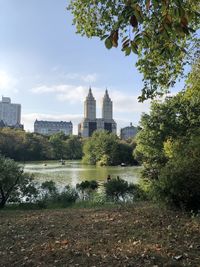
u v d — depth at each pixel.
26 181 17.06
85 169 86.62
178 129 43.94
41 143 147.12
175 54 5.54
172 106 44.22
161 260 6.30
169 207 10.77
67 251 7.02
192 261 6.25
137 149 47.78
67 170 81.75
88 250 7.07
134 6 4.27
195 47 13.16
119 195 19.28
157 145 43.28
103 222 9.89
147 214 10.59
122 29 6.53
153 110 45.94
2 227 9.84
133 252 6.80
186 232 8.13
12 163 16.61
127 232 8.49
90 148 121.56
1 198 15.99
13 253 7.11
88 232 8.73
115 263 6.22
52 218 11.04
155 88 12.31
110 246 7.31
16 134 140.75
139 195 18.66
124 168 90.62
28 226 9.83
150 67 11.56
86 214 11.64
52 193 18.42
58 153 153.88
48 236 8.48
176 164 10.82
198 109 43.66
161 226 8.89
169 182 10.45
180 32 4.53
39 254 6.93
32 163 126.38
